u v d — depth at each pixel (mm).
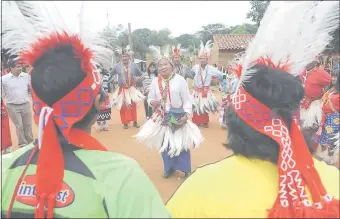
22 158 1537
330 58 5445
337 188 1542
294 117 1497
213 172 1541
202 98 9836
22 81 7387
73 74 1420
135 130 9945
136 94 10094
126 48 9992
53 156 1408
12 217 1435
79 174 1421
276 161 1473
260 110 1451
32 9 1495
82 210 1378
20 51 1491
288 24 1543
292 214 1363
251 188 1450
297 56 1581
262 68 1479
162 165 6535
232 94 1646
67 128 1411
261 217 1400
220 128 9945
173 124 5293
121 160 1482
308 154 1480
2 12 1496
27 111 7578
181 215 1521
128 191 1409
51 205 1373
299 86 1476
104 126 9938
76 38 1479
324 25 1578
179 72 9055
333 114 5066
